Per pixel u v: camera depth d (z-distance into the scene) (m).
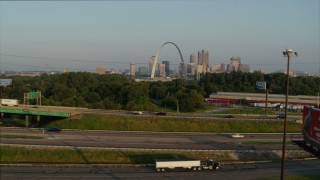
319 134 54.03
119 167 87.06
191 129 135.62
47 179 76.38
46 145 97.81
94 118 142.50
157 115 148.88
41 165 87.19
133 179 77.19
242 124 137.75
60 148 96.00
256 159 95.19
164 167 83.19
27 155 93.38
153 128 136.12
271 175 81.06
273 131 134.62
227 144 107.88
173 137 117.31
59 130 123.31
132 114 149.50
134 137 115.56
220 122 139.12
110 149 95.50
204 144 107.25
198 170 84.75
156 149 96.38
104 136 116.06
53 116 147.38
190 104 191.00
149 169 85.44
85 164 88.38
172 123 138.38
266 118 149.38
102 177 78.31
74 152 94.44
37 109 149.25
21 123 157.25
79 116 144.62
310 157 96.94
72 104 182.62
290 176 80.56
